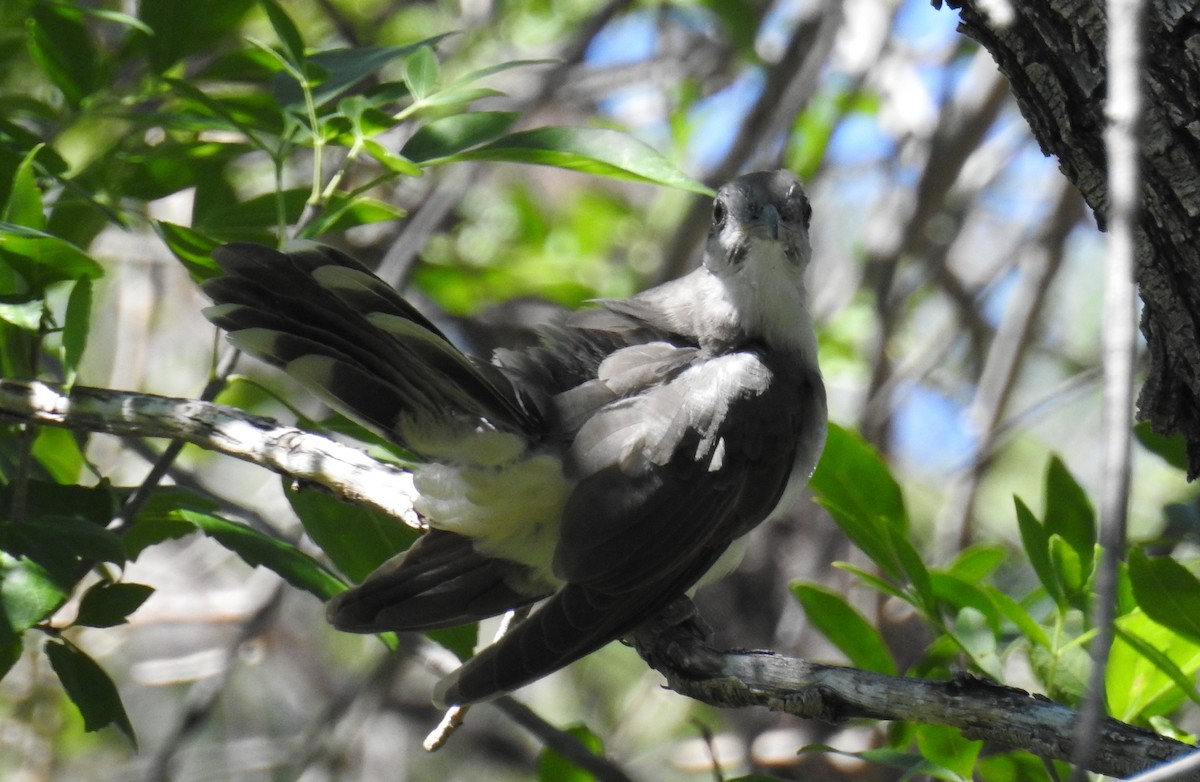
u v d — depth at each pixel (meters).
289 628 15.92
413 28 14.82
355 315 6.86
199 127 7.50
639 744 13.91
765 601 12.35
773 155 12.32
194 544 14.23
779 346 7.92
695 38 14.94
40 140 7.75
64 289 11.49
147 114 7.70
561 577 6.70
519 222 15.22
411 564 6.99
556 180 16.69
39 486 6.70
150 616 12.43
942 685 5.26
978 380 13.71
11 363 7.04
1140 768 4.74
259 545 6.80
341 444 6.97
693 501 7.01
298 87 7.31
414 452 6.93
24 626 5.64
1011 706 5.07
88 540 5.94
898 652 11.22
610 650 14.72
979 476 11.75
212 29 8.61
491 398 6.71
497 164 15.91
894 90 13.27
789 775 11.22
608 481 6.87
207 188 8.16
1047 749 4.95
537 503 6.86
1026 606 7.75
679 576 7.02
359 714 11.78
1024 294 12.24
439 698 6.48
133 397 6.71
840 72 13.87
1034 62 5.44
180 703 15.22
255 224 7.93
